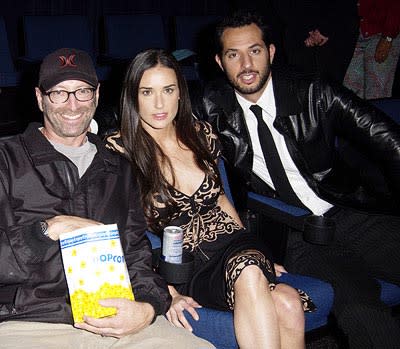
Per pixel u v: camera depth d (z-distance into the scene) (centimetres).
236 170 229
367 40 403
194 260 195
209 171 206
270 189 232
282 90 222
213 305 191
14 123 409
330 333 215
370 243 223
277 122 221
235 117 226
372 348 198
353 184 232
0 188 163
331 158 228
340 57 395
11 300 162
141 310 164
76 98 167
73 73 166
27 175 167
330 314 211
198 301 195
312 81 222
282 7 376
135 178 184
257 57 215
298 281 205
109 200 176
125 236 177
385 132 218
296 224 216
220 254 200
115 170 178
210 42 582
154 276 177
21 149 169
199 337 178
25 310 163
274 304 177
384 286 218
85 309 154
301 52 386
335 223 212
